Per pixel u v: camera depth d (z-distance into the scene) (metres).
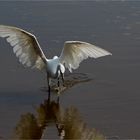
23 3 27.30
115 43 20.88
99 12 25.89
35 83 17.02
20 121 14.13
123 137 13.01
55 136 13.26
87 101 15.44
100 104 15.15
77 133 13.39
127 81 16.89
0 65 18.36
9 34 15.67
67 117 14.38
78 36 21.88
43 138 13.15
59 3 27.48
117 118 14.13
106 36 21.91
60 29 22.86
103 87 16.52
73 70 17.97
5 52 19.53
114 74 17.53
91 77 17.36
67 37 21.70
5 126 13.81
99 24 23.78
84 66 18.31
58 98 15.82
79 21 24.22
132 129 13.46
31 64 16.36
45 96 16.03
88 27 23.27
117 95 15.77
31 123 14.03
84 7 26.78
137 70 17.88
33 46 15.97
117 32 22.48
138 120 14.00
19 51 16.03
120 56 19.23
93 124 13.84
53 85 16.80
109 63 18.55
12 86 16.77
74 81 17.08
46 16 25.03
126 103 15.14
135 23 23.98
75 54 16.05
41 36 21.80
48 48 20.19
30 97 15.96
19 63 18.53
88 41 21.20
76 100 15.58
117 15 25.41
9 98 15.86
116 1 28.14
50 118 14.41
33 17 24.83
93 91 16.22
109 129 13.50
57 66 16.22
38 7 26.62
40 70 17.64
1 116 14.46
